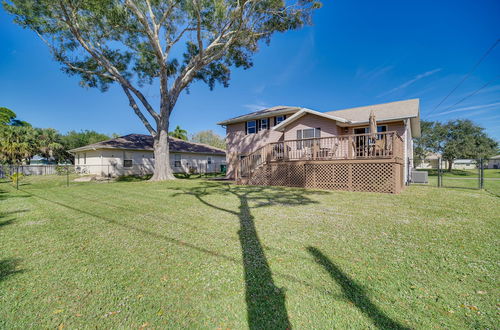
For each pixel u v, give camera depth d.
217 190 9.52
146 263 2.70
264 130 16.25
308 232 3.76
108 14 10.62
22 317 1.77
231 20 11.51
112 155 19.30
